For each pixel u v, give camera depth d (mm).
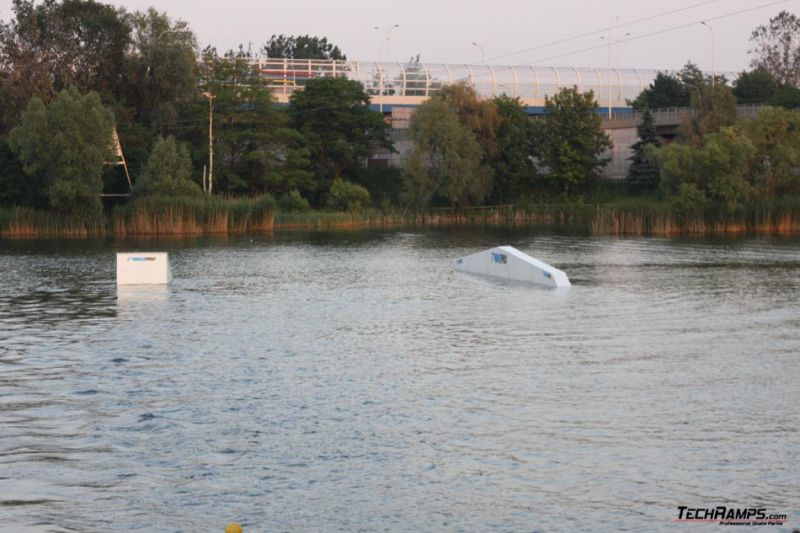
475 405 26625
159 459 22000
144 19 144500
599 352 34438
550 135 157875
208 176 141250
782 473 20938
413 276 63906
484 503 19406
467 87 157875
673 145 116562
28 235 113188
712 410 26000
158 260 58625
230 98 143375
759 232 112125
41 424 24797
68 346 35844
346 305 48062
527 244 95250
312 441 23281
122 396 27688
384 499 19609
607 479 20672
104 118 120312
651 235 109625
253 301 49844
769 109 121750
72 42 144375
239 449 22688
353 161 155500
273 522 18500
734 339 37062
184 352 34562
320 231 123000
